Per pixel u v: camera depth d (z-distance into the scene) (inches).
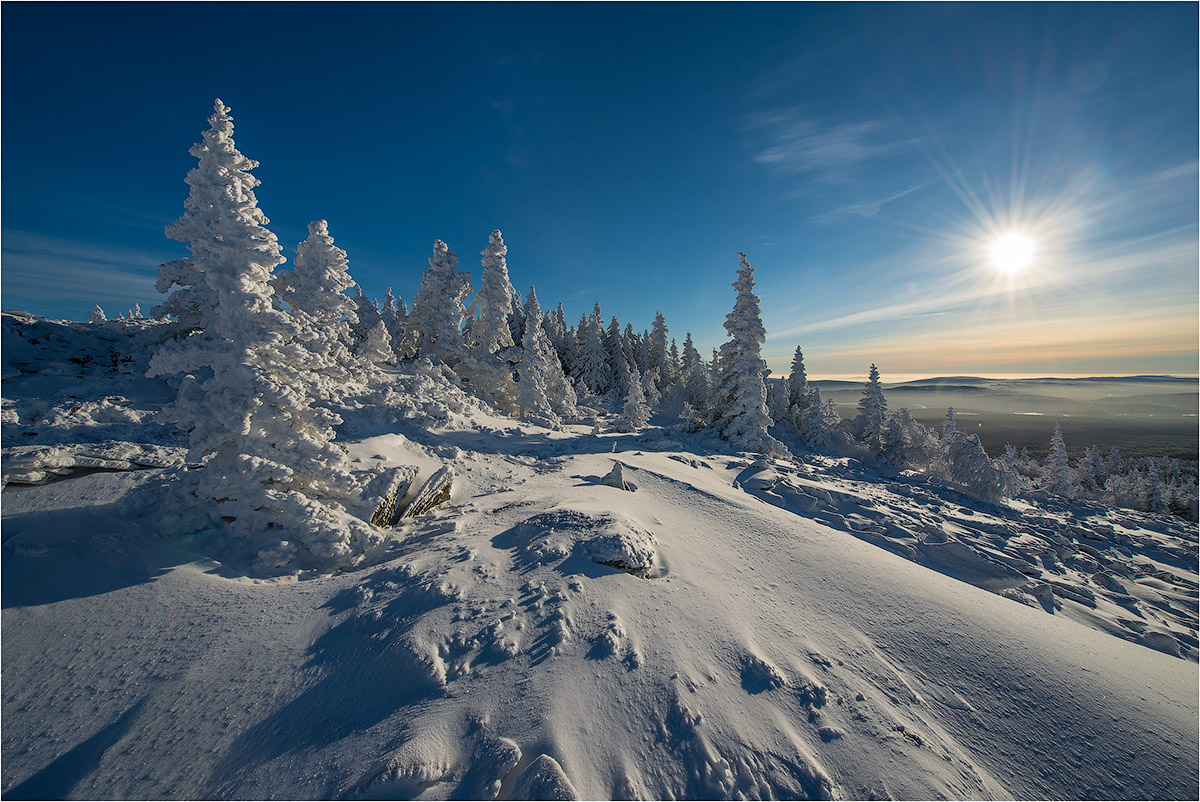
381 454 533.3
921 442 1487.5
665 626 242.1
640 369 3093.0
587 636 227.1
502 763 160.2
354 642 225.9
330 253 786.8
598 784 160.2
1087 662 248.4
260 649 225.6
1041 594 424.2
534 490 514.3
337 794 152.3
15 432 423.8
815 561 349.1
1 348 558.6
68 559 274.2
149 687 202.5
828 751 181.2
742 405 1077.1
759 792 164.6
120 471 405.7
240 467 322.3
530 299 2268.7
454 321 1280.8
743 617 262.8
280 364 344.2
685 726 183.5
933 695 218.4
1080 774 183.9
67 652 218.8
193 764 168.1
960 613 284.8
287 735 178.1
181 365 334.0
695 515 443.8
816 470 997.2
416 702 189.2
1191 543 796.0
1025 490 1201.4
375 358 1114.1
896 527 551.2
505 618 237.5
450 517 422.9
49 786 160.2
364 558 339.6
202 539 320.5
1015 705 215.3
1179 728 206.4
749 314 1092.5
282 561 312.3
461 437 741.3
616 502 438.3
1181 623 426.0
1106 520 948.0
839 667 229.8
